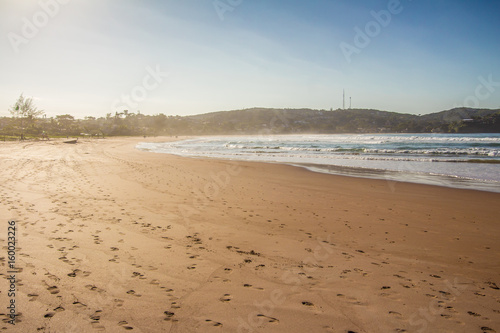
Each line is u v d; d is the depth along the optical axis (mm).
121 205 8703
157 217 7656
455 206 9930
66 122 113625
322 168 20188
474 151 30375
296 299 3861
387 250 5984
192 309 3500
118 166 18625
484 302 3984
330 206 9727
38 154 25859
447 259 5578
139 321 3201
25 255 4848
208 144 55125
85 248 5273
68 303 3479
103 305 3479
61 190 10430
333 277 4598
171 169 18312
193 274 4477
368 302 3859
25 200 8711
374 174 17406
